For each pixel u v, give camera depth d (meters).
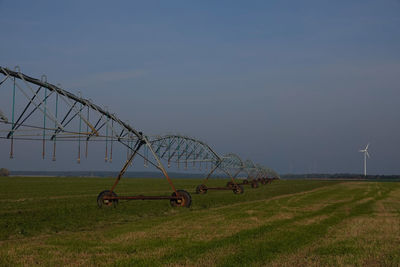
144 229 17.77
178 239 15.12
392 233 16.97
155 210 26.61
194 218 22.06
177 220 21.14
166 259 11.79
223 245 13.91
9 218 22.16
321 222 20.44
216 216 23.05
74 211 26.00
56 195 43.66
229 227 18.38
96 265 11.15
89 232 17.05
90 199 37.47
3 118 20.64
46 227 18.81
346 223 20.14
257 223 19.86
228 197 41.09
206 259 11.75
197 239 15.11
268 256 12.19
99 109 25.98
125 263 11.30
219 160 48.09
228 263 11.27
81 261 11.55
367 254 12.70
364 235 16.36
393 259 12.07
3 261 11.49
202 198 39.09
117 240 14.91
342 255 12.50
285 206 30.44
